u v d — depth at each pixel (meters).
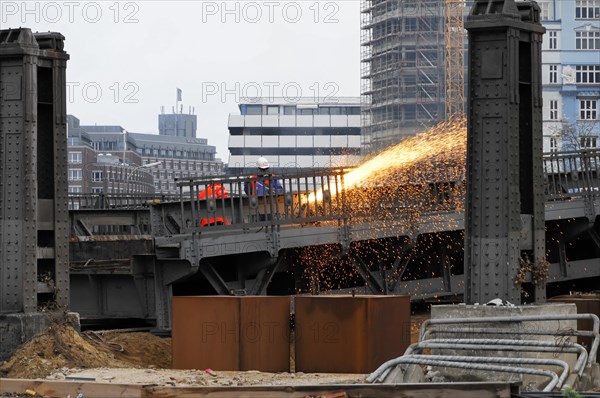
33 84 34.88
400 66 197.00
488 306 28.92
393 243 47.12
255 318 32.78
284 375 30.94
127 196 74.50
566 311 29.56
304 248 45.75
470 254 30.28
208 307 32.91
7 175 34.91
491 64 30.20
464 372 28.05
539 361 25.38
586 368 26.70
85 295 45.28
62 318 35.00
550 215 48.41
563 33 192.88
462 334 28.55
